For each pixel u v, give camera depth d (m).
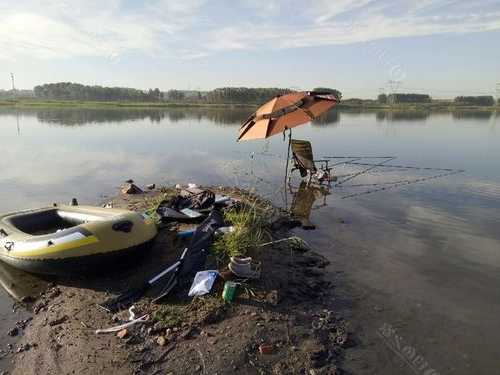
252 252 6.35
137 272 5.92
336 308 5.18
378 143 21.69
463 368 4.14
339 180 12.44
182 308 4.94
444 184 11.86
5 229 6.46
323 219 8.63
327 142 21.98
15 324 4.97
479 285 5.83
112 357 4.21
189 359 4.15
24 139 21.88
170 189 10.62
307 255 6.70
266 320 4.74
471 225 8.31
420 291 5.64
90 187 11.45
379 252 6.93
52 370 4.11
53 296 5.54
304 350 4.31
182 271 5.55
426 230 8.02
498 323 4.91
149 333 4.55
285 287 5.52
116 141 21.42
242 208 8.07
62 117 40.62
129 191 10.36
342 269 6.27
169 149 18.75
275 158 16.53
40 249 5.70
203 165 14.91
